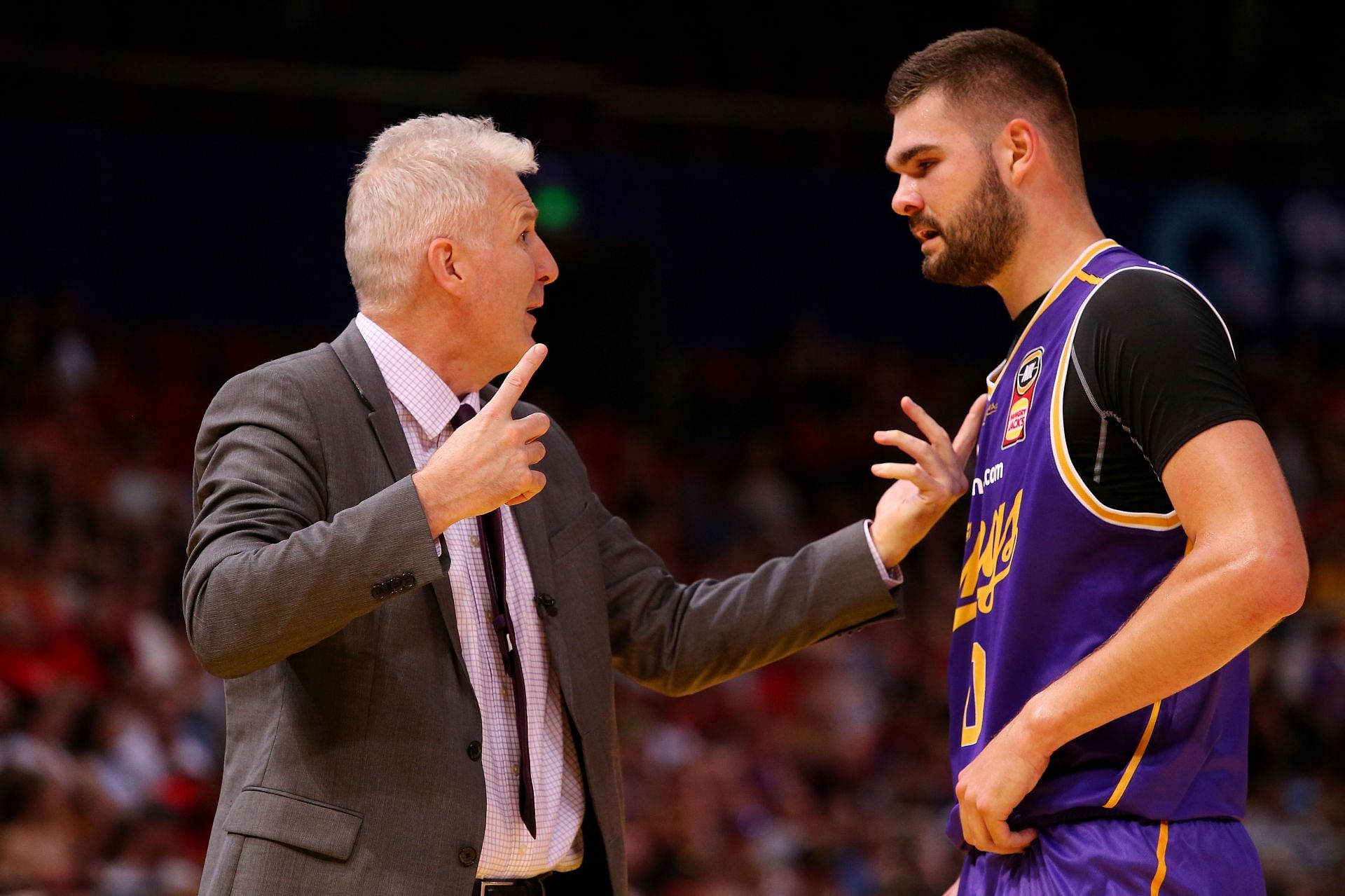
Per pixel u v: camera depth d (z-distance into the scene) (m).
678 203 38.94
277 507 7.15
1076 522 6.95
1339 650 32.88
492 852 7.56
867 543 8.64
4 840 17.89
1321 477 39.06
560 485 8.66
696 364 40.34
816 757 27.36
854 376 39.81
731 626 8.71
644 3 45.50
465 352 8.09
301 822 7.02
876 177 40.41
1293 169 45.47
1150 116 45.88
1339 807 27.31
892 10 47.22
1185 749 6.83
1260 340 39.91
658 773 24.78
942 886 23.91
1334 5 46.91
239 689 7.51
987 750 6.81
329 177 35.62
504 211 8.02
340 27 41.72
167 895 18.06
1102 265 7.31
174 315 34.06
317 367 7.80
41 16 39.56
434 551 6.82
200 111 40.44
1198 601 6.22
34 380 31.19
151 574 26.84
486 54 43.28
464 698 7.42
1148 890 6.66
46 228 33.03
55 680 22.25
